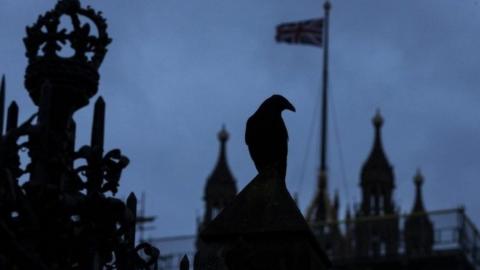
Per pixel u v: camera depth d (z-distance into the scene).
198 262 13.70
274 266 13.52
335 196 92.69
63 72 13.66
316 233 86.19
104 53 13.98
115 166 13.34
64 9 13.88
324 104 94.75
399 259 84.12
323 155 93.31
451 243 83.44
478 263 84.69
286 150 14.34
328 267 14.37
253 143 14.34
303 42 94.12
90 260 12.95
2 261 11.77
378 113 99.56
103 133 13.55
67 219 12.78
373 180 94.88
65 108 13.66
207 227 13.82
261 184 14.04
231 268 13.46
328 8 95.19
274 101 14.45
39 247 12.62
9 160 12.28
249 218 13.78
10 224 12.38
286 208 13.80
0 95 12.32
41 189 12.59
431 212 83.94
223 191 96.69
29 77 13.73
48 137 12.60
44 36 13.80
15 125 13.02
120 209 13.09
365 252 85.12
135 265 13.41
